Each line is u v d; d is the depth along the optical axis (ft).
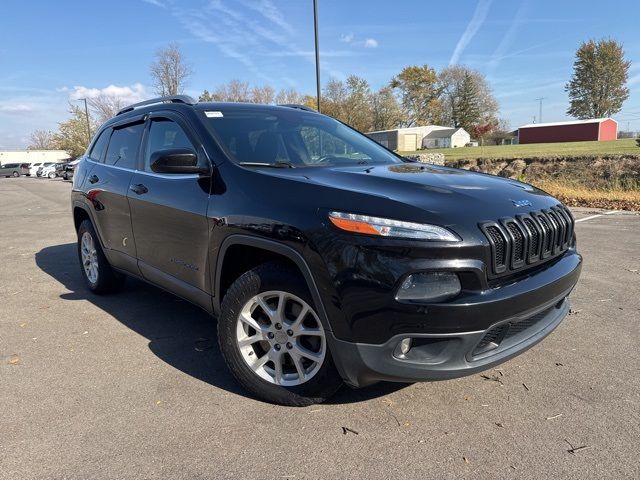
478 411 9.48
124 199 13.80
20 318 15.03
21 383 10.87
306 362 9.80
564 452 8.20
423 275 8.01
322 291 8.56
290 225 8.92
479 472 7.76
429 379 8.32
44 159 309.83
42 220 40.16
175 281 12.17
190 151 10.84
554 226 9.61
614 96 291.79
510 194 9.77
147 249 13.14
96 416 9.51
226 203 10.16
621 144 120.67
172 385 10.70
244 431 8.95
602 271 18.99
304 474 7.80
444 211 8.38
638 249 22.74
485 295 8.15
